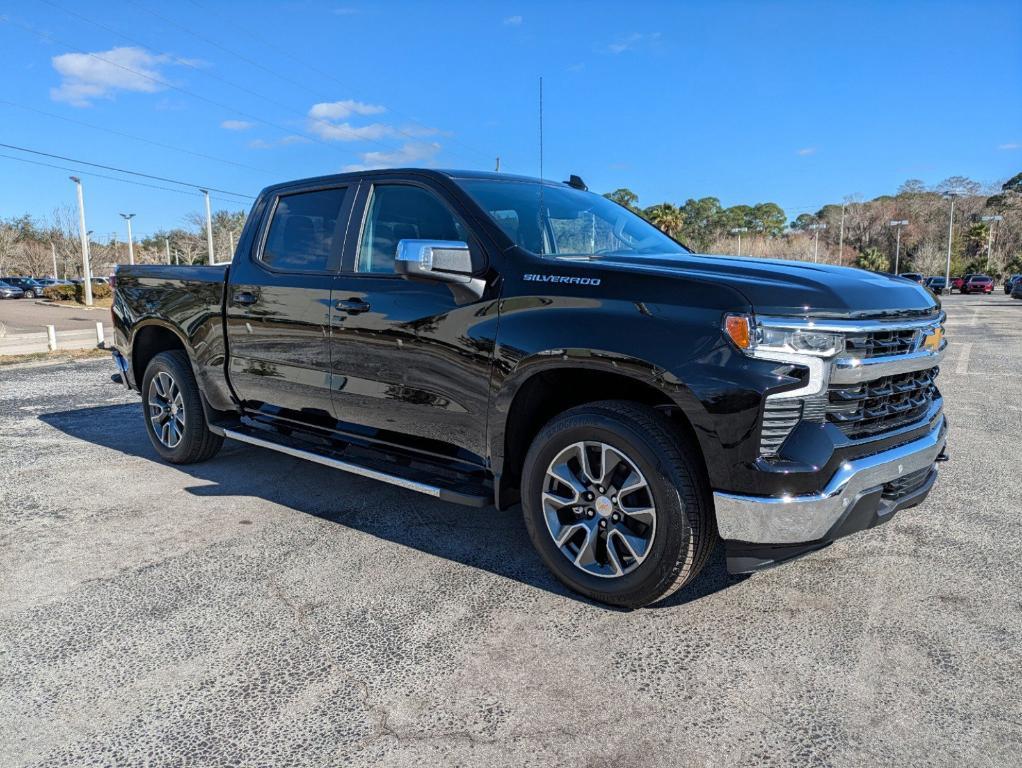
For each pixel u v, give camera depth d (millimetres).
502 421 3094
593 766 2020
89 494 4453
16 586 3191
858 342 2584
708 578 3229
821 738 2129
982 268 91125
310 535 3766
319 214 3990
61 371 10727
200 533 3803
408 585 3174
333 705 2314
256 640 2719
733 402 2490
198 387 4730
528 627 2797
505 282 3094
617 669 2504
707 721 2215
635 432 2721
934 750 2068
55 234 88438
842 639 2688
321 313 3770
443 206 3432
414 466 3572
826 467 2504
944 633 2725
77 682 2449
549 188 3928
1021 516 3965
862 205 119875
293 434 4207
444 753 2082
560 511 3068
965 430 6047
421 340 3334
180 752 2094
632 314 2717
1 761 2055
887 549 3521
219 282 4406
